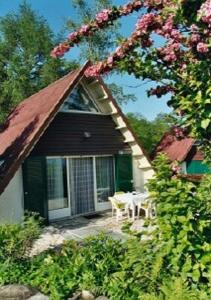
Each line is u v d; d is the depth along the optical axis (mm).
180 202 4129
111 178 17312
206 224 4090
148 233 4965
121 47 4363
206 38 3781
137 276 4887
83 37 4770
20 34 36688
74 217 15453
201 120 3891
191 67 4039
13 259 7102
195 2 3516
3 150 14812
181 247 4086
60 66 35688
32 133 13547
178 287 3943
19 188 13680
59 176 15336
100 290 5695
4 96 34875
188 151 21391
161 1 4109
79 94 16266
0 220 12898
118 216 14258
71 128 15648
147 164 17562
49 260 6906
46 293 6109
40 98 17188
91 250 6527
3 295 6035
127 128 16875
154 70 4391
